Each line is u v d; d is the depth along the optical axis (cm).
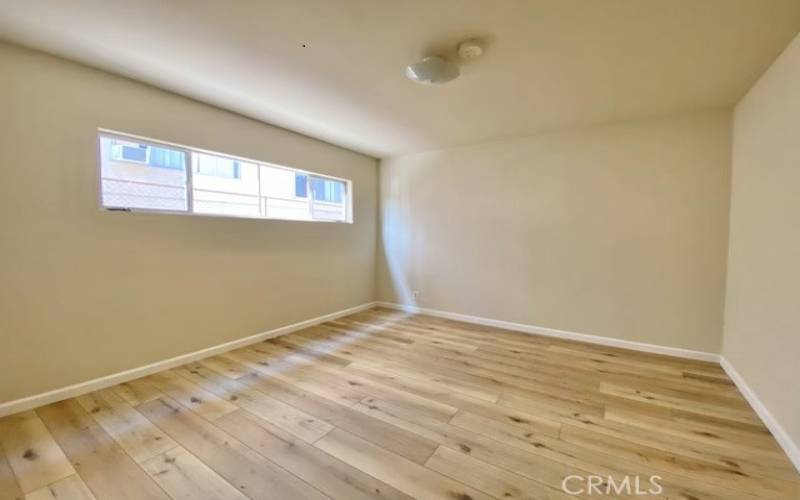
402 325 411
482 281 416
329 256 429
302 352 318
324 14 173
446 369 280
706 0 158
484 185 410
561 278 364
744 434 190
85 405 219
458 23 179
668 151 308
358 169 467
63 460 167
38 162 213
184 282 286
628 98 272
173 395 233
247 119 326
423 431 192
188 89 265
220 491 148
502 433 190
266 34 191
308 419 204
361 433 190
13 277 206
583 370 278
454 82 247
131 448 176
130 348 256
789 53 190
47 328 219
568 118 320
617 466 164
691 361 298
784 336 183
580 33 186
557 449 177
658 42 193
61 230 223
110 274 245
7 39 197
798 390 167
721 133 287
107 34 192
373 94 271
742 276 250
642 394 236
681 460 168
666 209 311
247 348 328
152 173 270
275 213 368
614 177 332
